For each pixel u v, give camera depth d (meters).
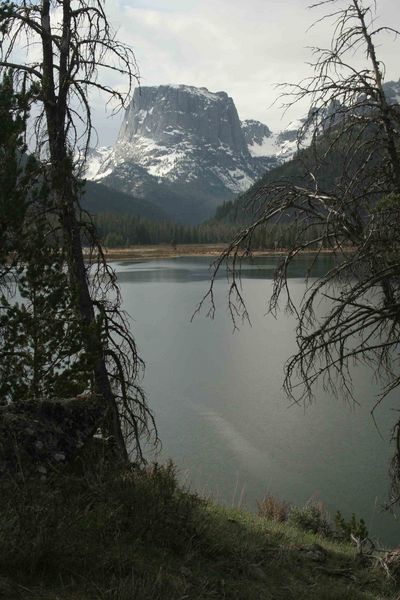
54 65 9.95
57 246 8.75
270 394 29.62
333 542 8.82
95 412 6.52
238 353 41.22
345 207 7.82
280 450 21.61
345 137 7.84
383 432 23.08
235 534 6.38
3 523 4.11
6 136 7.73
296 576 5.89
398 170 7.71
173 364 37.78
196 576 4.80
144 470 6.60
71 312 8.61
